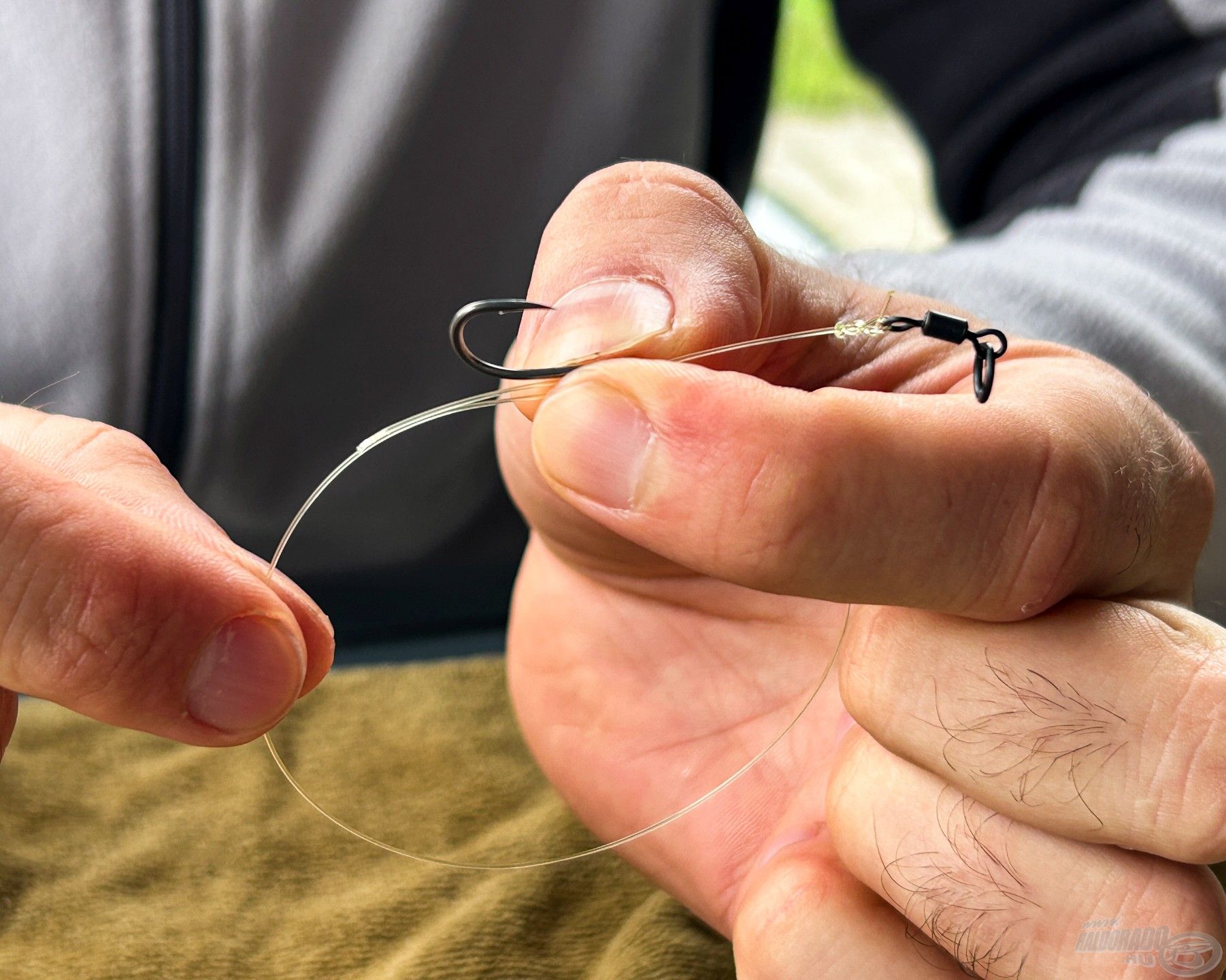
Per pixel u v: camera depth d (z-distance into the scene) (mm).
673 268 183
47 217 305
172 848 224
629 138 350
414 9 310
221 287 321
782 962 194
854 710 190
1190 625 180
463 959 206
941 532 172
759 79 367
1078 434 176
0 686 168
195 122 304
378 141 318
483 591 354
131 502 183
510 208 345
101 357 317
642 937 213
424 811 235
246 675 169
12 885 214
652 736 227
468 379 354
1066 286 252
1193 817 173
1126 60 364
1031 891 183
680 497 172
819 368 202
